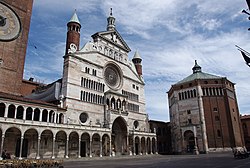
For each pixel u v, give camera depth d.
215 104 86.62
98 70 73.06
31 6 68.19
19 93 58.88
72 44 67.12
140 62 99.19
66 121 57.91
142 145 83.06
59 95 62.81
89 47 73.06
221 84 89.25
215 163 31.72
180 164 32.19
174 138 95.62
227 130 82.62
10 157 45.50
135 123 84.06
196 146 82.75
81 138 61.53
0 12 58.91
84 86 66.50
